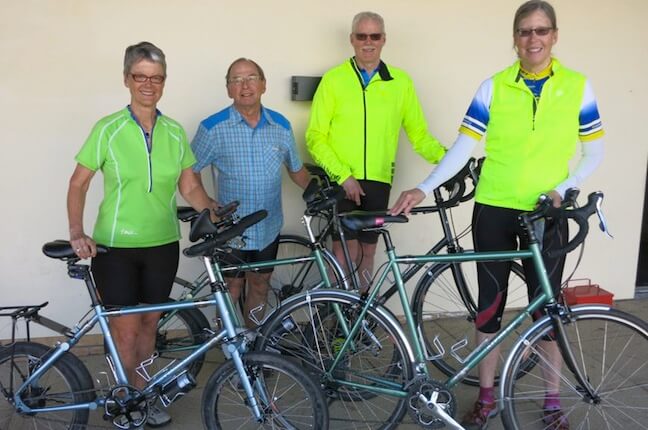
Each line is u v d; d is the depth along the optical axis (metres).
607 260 4.08
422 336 2.96
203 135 2.82
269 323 2.47
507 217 2.38
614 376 2.58
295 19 3.30
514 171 2.34
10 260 3.20
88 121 3.14
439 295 3.26
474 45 3.59
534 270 2.39
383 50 3.49
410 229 3.72
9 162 3.10
